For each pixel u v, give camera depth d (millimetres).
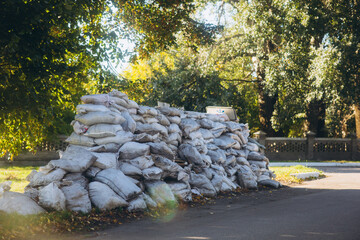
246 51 29234
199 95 27188
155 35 14195
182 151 10383
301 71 25812
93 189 7195
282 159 28500
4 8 7805
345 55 23641
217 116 12516
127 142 8562
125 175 7832
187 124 10766
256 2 24812
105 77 12828
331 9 24562
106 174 7504
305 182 13812
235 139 12477
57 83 9781
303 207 8375
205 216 7391
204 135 11281
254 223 6672
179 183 8961
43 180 6949
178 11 14172
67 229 5914
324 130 32844
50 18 8469
